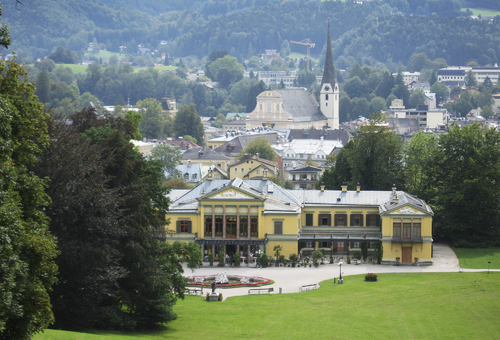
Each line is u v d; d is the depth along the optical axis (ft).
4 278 142.10
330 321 251.80
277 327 243.60
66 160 215.92
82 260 207.21
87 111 333.83
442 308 269.64
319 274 351.05
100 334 207.41
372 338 231.09
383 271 359.46
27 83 176.65
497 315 259.19
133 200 238.68
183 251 288.92
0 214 142.82
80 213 211.61
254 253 386.93
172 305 253.03
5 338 151.23
